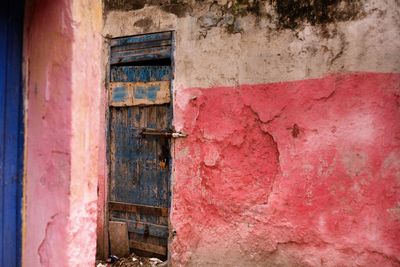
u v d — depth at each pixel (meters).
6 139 2.17
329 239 3.67
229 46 4.18
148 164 4.74
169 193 4.54
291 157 3.85
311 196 3.76
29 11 2.22
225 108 4.20
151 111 4.71
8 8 2.16
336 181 3.64
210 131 4.28
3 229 2.18
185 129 4.42
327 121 3.69
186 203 4.42
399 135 3.39
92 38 2.12
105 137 5.02
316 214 3.73
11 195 2.21
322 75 3.71
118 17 4.91
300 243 3.81
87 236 2.13
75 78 2.03
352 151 3.58
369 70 3.52
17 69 2.21
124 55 4.88
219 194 4.23
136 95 4.78
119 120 4.95
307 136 3.78
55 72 2.08
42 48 2.15
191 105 4.38
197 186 4.36
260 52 4.02
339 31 3.64
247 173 4.09
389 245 3.42
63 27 2.04
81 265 2.10
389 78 3.44
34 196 2.21
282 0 3.92
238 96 4.12
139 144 4.80
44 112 2.14
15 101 2.20
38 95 2.18
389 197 3.43
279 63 3.92
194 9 4.38
